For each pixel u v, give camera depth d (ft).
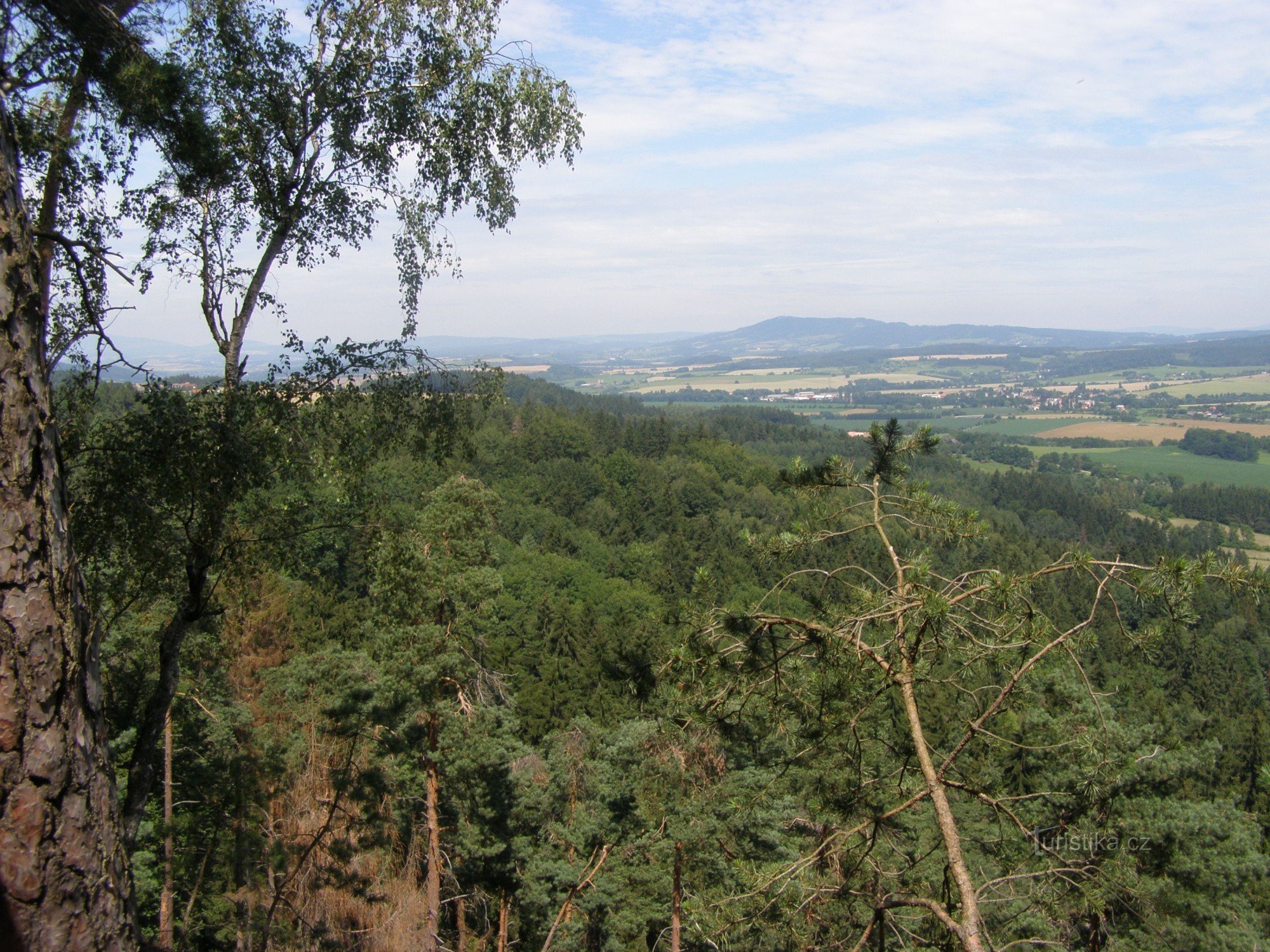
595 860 43.65
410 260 27.86
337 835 45.03
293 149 23.15
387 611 43.62
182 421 19.25
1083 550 14.32
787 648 14.48
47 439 9.03
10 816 8.14
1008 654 14.69
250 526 23.20
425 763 44.96
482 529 47.09
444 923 51.29
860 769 15.76
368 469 25.90
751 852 31.81
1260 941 29.45
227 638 32.78
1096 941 21.40
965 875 12.82
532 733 82.38
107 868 9.06
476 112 25.82
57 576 8.80
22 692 8.30
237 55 22.04
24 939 8.16
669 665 14.89
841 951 16.05
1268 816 48.91
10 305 8.74
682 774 23.34
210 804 42.34
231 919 41.88
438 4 24.57
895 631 13.98
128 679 36.96
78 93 18.56
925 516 16.88
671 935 41.04
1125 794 34.04
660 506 219.41
